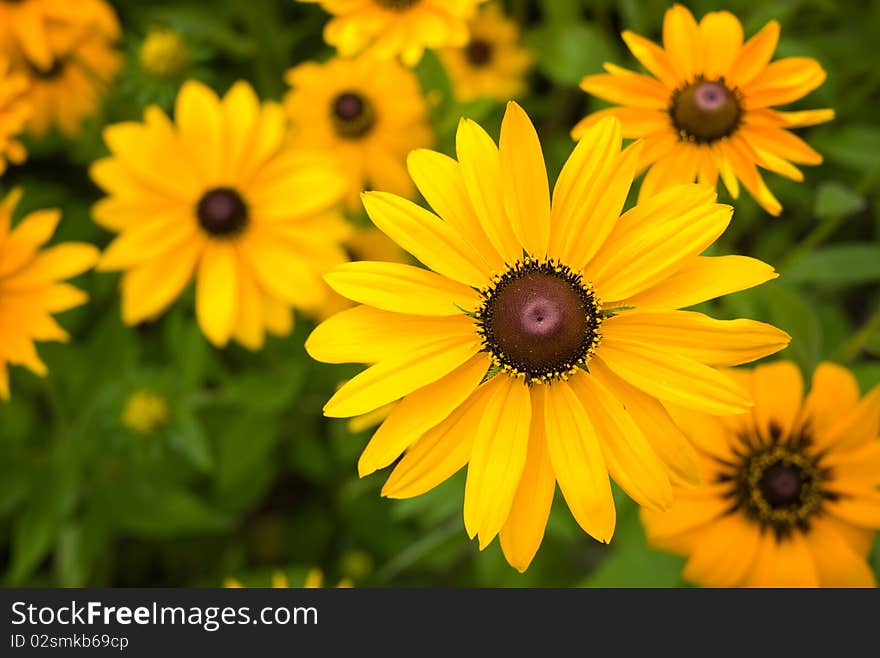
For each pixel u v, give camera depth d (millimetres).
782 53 496
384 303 316
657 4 519
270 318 456
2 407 497
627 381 318
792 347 423
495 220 321
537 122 578
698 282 316
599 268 323
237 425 501
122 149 446
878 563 420
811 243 453
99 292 523
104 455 488
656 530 375
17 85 404
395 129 485
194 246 449
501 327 321
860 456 369
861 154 495
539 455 322
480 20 550
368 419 373
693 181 373
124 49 523
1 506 483
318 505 546
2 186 549
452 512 441
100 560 513
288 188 449
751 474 378
